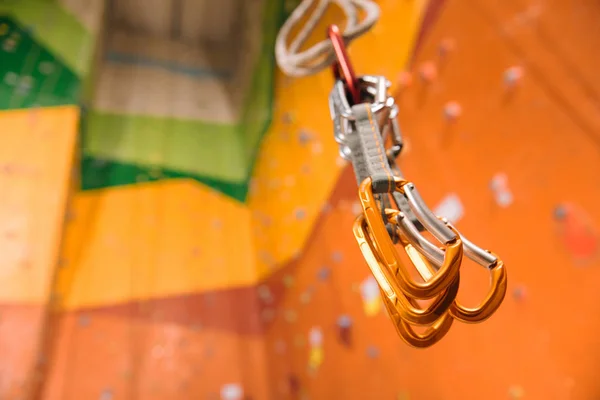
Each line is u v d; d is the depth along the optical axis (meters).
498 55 0.77
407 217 0.36
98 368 1.49
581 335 0.56
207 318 1.74
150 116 2.22
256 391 1.63
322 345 1.31
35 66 1.71
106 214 1.81
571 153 0.61
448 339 0.83
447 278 0.30
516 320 0.67
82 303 1.58
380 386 1.03
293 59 0.48
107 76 2.27
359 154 0.38
